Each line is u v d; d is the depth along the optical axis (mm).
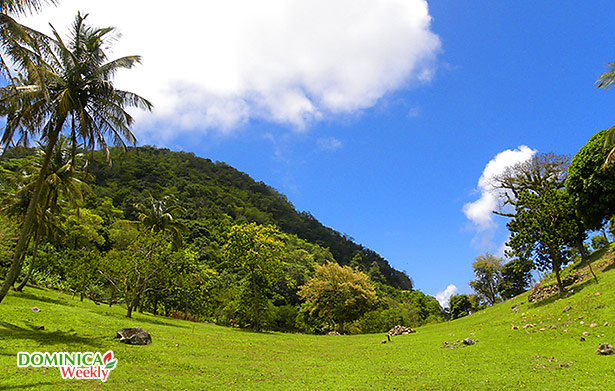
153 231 38250
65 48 18250
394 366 16797
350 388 12859
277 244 42219
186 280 41219
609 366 13039
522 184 46469
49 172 29906
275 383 13570
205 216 119875
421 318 82562
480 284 67438
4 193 36625
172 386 11609
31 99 16688
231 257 41844
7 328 16672
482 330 25141
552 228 28188
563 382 11875
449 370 15023
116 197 109188
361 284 54719
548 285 31422
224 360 17266
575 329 18516
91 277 38500
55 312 23484
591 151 28922
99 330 20594
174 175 155125
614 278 23844
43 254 48500
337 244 170125
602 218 30391
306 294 55312
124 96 20984
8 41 12867
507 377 13148
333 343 29812
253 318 47719
